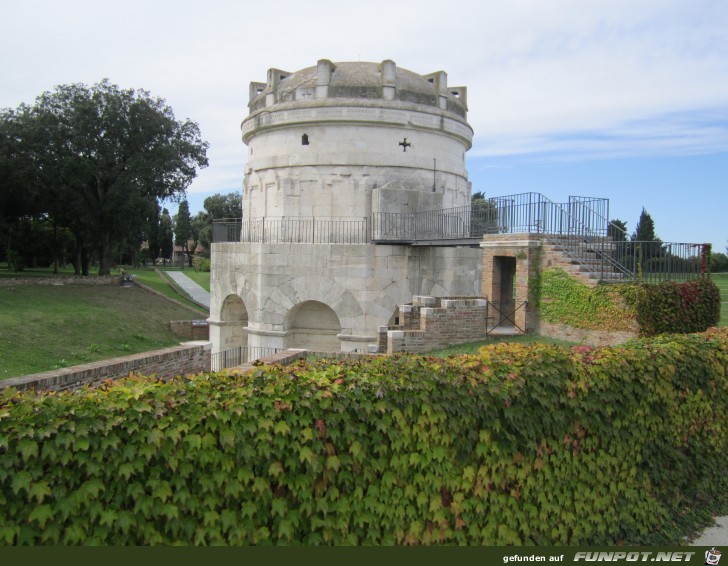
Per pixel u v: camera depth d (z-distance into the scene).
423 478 8.40
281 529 7.53
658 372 10.95
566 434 9.63
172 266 120.94
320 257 29.44
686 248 20.31
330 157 31.88
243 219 36.34
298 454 7.68
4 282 49.88
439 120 33.16
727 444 12.62
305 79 33.50
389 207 30.25
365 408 8.07
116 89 55.28
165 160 56.38
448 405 8.54
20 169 51.94
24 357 32.44
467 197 36.88
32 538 6.59
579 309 18.81
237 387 7.85
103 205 56.34
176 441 7.11
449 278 31.48
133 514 6.96
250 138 35.94
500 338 19.88
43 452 6.61
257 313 30.84
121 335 43.03
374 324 29.20
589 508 9.88
